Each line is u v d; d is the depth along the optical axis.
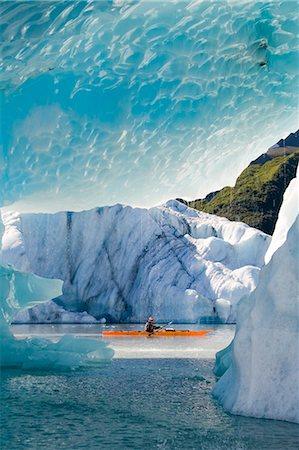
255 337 6.50
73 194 13.74
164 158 13.45
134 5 9.66
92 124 12.46
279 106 12.52
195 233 39.69
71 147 12.76
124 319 37.38
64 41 10.28
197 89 12.09
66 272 38.62
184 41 10.96
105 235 38.84
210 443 5.77
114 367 12.11
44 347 12.86
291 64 11.48
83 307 38.25
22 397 8.73
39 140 12.55
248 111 12.64
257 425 6.13
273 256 6.53
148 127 12.69
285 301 6.27
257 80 11.93
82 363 12.43
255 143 13.55
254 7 10.39
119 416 7.24
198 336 21.86
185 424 6.59
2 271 13.04
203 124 12.73
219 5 10.28
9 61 10.25
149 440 6.03
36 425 6.86
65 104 12.19
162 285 36.38
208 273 36.34
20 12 9.07
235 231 38.84
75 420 7.08
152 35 10.70
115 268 38.38
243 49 11.16
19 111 12.23
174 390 9.13
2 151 12.44
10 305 13.00
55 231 38.88
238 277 35.97
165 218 39.28
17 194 13.16
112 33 10.43
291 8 10.35
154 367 12.08
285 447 5.48
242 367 6.75
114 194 14.03
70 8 9.23
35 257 38.69
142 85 12.02
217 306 34.75
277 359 6.31
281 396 6.27
